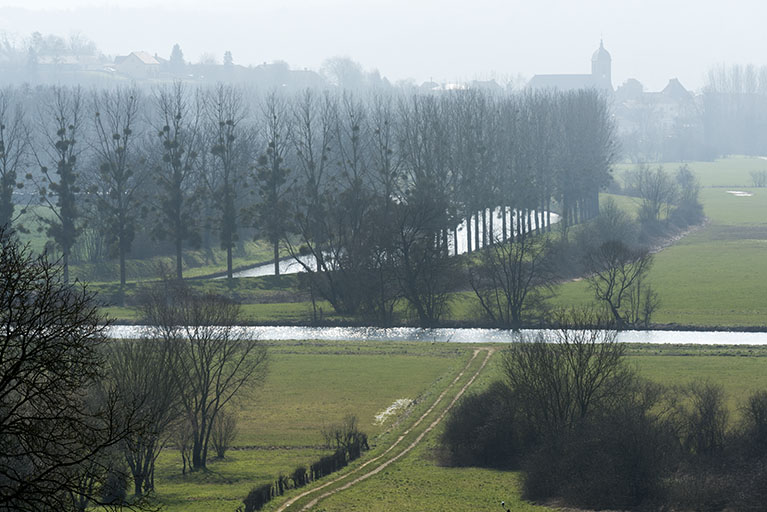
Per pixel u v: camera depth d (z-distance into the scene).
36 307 84.19
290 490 183.75
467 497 176.62
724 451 190.50
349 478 194.38
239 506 165.62
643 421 185.25
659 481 174.12
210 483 188.12
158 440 186.25
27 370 83.38
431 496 178.00
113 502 97.00
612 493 172.38
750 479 173.88
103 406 150.00
